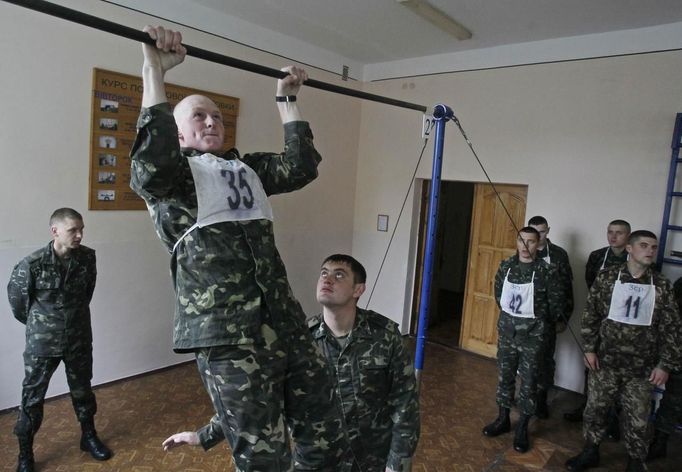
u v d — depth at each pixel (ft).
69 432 9.89
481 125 15.35
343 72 17.42
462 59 15.67
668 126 12.05
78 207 11.13
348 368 5.52
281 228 16.25
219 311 3.55
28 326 8.58
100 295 11.75
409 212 17.37
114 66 11.37
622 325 8.88
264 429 3.57
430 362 15.28
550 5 11.49
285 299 3.92
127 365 12.53
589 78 13.25
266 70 4.57
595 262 12.17
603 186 13.07
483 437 10.73
